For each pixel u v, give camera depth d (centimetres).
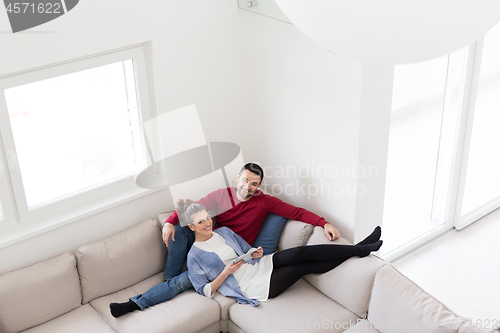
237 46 327
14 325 261
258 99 343
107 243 292
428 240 382
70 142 287
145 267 302
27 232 275
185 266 309
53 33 249
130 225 318
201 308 274
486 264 355
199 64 312
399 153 331
